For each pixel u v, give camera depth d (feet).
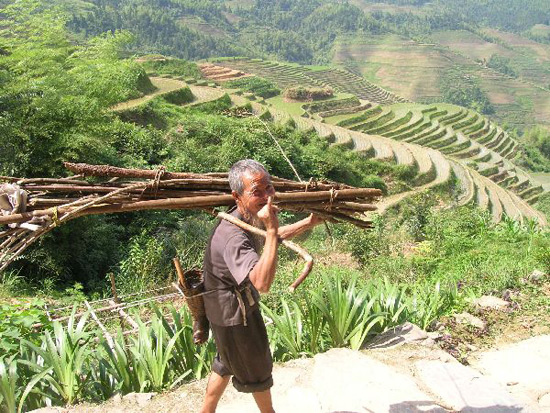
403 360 15.83
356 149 144.25
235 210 10.34
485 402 14.10
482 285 27.66
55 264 44.45
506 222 54.08
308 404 13.48
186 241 48.39
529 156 308.81
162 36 595.47
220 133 93.86
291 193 11.94
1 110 50.47
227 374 11.18
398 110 238.89
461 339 18.66
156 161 80.02
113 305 27.86
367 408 13.34
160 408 13.50
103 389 14.37
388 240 59.00
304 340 17.19
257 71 369.30
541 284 25.75
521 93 640.17
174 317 15.71
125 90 73.36
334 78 409.28
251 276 9.26
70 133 52.44
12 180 10.69
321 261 54.24
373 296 18.37
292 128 136.46
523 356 16.93
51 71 56.90
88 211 10.31
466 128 255.50
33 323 20.40
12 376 12.90
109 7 594.65
